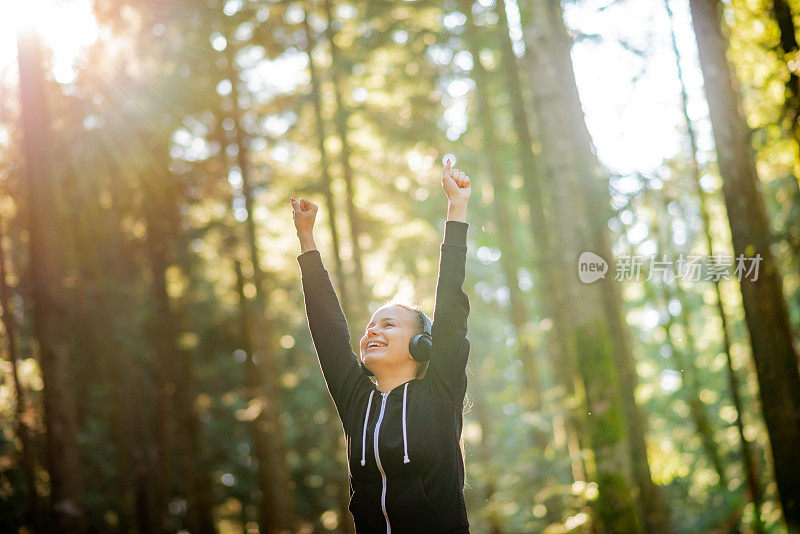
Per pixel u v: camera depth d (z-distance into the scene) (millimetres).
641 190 9219
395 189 18922
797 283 9727
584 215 9492
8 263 15078
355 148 18781
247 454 23125
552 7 10125
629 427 11211
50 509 12070
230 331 21938
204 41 17391
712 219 9766
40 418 14227
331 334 2824
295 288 20312
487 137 16562
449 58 16875
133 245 19469
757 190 7328
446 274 2674
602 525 9000
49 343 12336
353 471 2531
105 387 19453
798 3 7453
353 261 17172
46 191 12594
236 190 18734
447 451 2510
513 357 16109
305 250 2971
